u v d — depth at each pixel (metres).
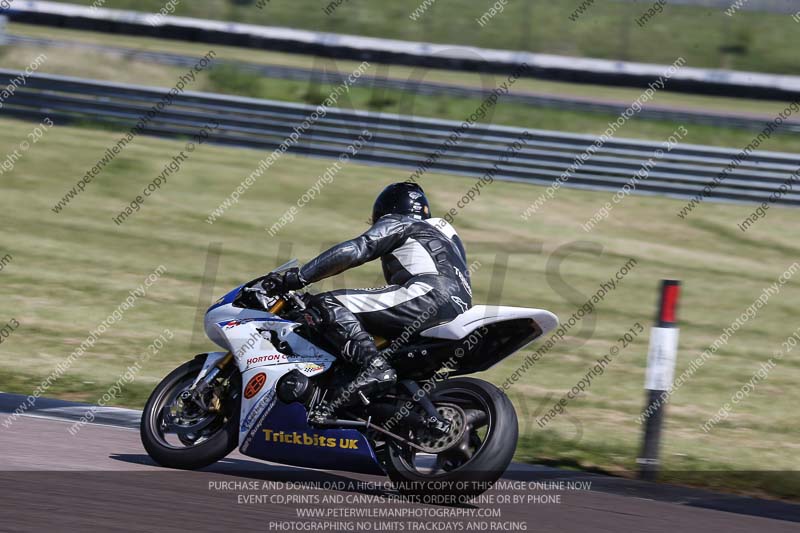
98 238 49.44
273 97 86.62
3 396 24.41
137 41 105.31
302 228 55.03
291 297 18.28
